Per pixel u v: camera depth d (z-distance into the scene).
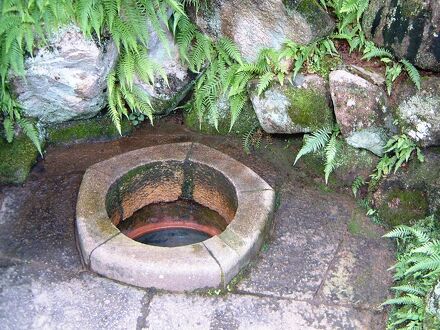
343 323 2.42
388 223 2.85
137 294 2.46
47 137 3.21
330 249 2.74
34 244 2.67
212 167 2.91
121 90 3.10
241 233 2.59
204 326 2.37
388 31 2.77
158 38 3.04
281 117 3.04
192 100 3.35
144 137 3.31
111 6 2.76
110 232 2.57
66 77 2.88
